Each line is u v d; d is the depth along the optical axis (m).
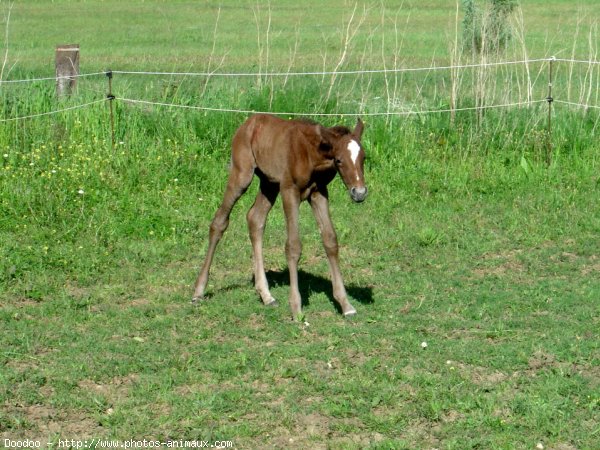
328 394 6.97
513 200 12.29
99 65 22.23
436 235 10.91
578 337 8.06
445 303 8.94
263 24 31.91
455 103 14.45
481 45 14.90
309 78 18.22
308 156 8.02
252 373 7.30
